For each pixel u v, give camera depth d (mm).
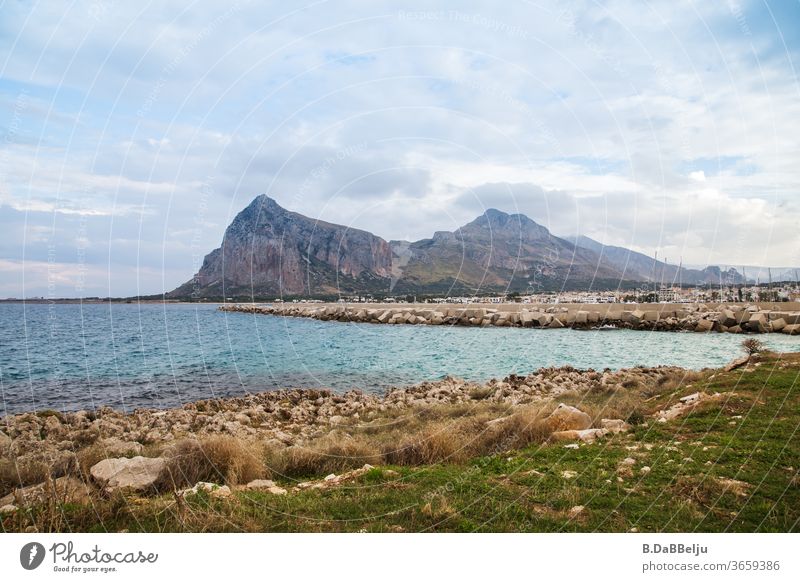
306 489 9633
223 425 17719
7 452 13711
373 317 76125
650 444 11391
